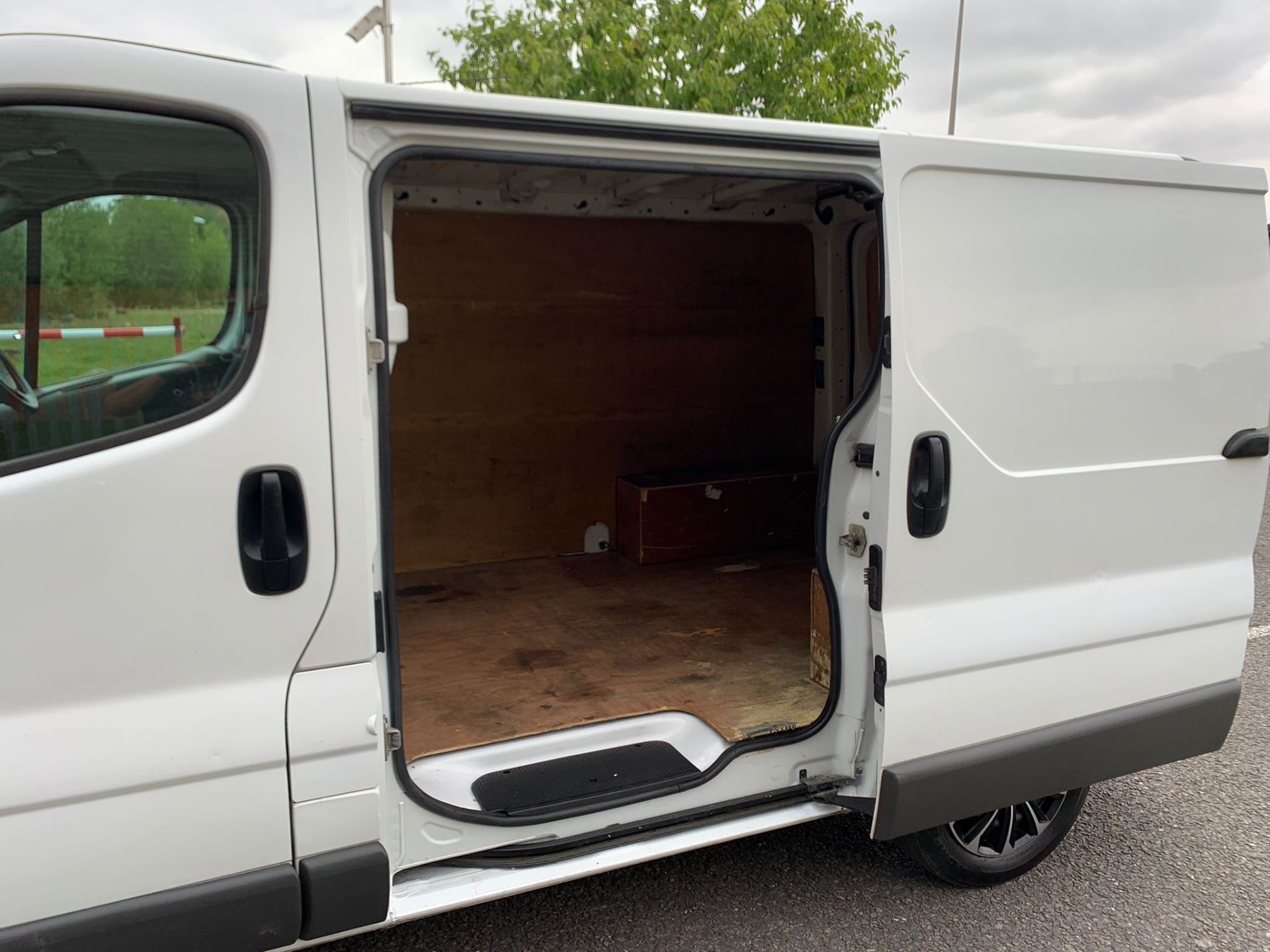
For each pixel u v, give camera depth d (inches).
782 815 101.2
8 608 65.2
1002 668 101.9
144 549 68.4
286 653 73.9
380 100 74.0
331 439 73.5
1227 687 118.4
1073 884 119.2
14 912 66.8
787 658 140.0
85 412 68.6
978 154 95.2
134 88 67.4
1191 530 113.9
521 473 193.2
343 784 76.3
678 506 193.8
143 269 69.9
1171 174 107.1
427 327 179.8
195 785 71.4
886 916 111.3
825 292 192.9
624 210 169.5
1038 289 100.0
